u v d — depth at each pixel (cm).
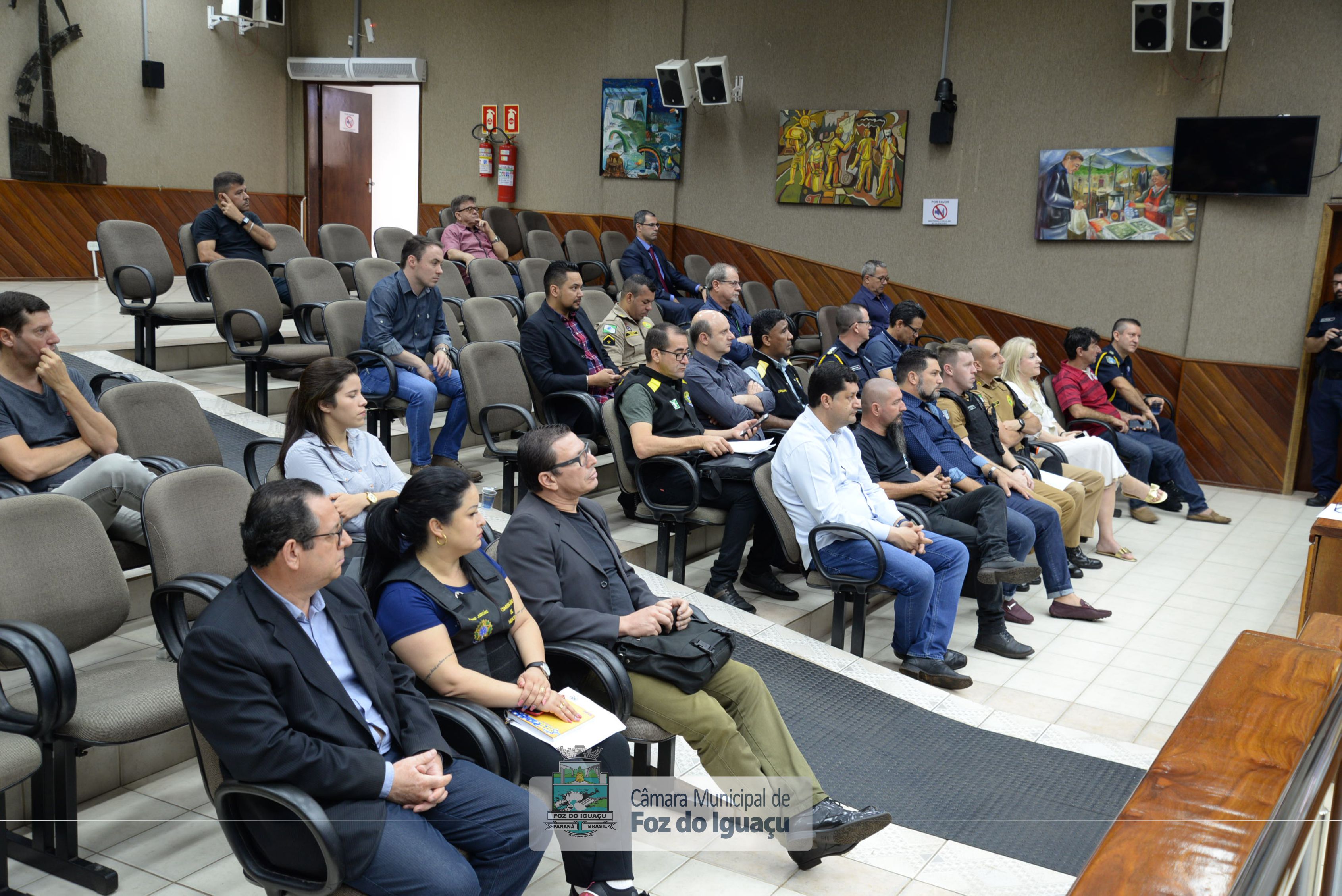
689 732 263
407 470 550
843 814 257
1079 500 547
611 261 910
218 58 1052
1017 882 261
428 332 546
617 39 959
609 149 974
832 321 818
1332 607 388
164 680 254
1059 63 802
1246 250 759
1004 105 824
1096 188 799
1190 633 480
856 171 881
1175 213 779
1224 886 95
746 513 435
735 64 916
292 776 195
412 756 220
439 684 238
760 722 271
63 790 238
